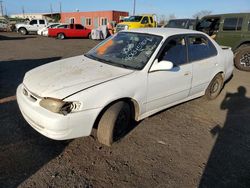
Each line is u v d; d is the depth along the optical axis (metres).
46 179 2.55
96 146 3.19
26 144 3.13
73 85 2.82
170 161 2.97
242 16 8.28
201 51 4.39
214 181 2.68
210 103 5.00
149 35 3.83
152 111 3.68
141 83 3.25
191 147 3.31
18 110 4.12
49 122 2.62
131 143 3.31
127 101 3.25
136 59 3.50
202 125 3.99
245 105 5.00
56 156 2.94
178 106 4.74
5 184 2.45
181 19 13.19
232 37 8.63
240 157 3.14
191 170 2.83
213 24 9.88
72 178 2.59
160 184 2.58
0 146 3.05
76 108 2.68
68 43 18.16
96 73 3.16
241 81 6.97
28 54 11.21
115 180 2.60
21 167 2.71
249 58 8.32
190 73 4.06
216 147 3.34
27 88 3.01
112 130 3.04
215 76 4.85
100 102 2.82
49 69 3.37
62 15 39.09
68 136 2.74
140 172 2.74
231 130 3.87
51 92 2.73
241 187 2.61
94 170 2.73
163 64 3.31
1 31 33.28
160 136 3.54
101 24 33.44
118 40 4.05
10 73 6.88
